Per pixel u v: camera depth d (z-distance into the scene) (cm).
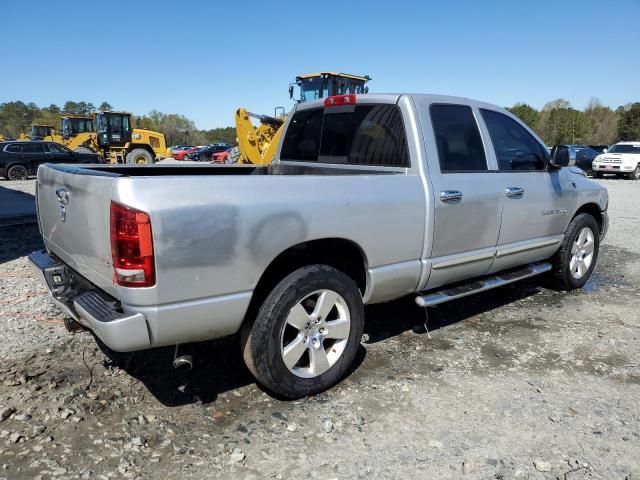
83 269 321
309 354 340
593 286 607
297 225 314
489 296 562
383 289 374
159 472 266
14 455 276
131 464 271
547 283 581
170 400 335
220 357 397
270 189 307
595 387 360
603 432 307
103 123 2772
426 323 476
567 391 354
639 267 704
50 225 370
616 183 2217
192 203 276
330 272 338
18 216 1134
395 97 410
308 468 272
